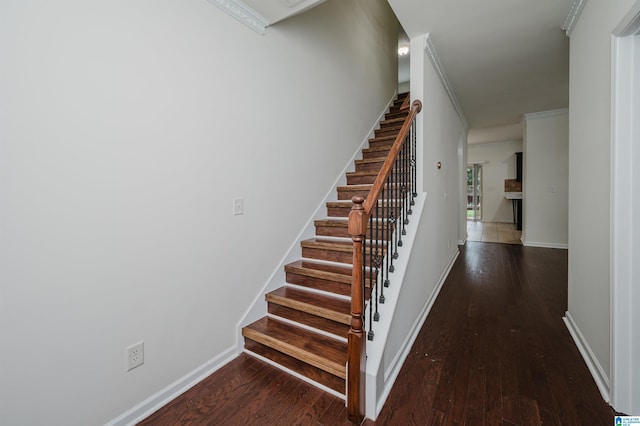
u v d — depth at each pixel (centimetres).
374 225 265
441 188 341
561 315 259
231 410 153
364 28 394
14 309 110
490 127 645
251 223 214
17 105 110
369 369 147
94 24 131
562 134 521
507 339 221
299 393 165
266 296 223
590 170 183
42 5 115
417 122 253
